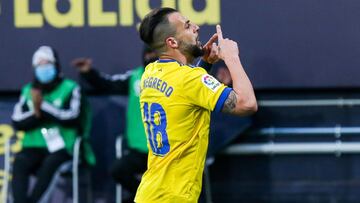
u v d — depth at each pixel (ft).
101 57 77.71
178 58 45.60
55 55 75.87
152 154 46.21
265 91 77.46
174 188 45.06
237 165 78.07
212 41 46.96
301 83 75.82
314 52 75.77
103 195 78.79
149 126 45.98
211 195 78.07
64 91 75.72
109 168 78.48
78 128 76.84
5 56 78.48
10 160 78.43
